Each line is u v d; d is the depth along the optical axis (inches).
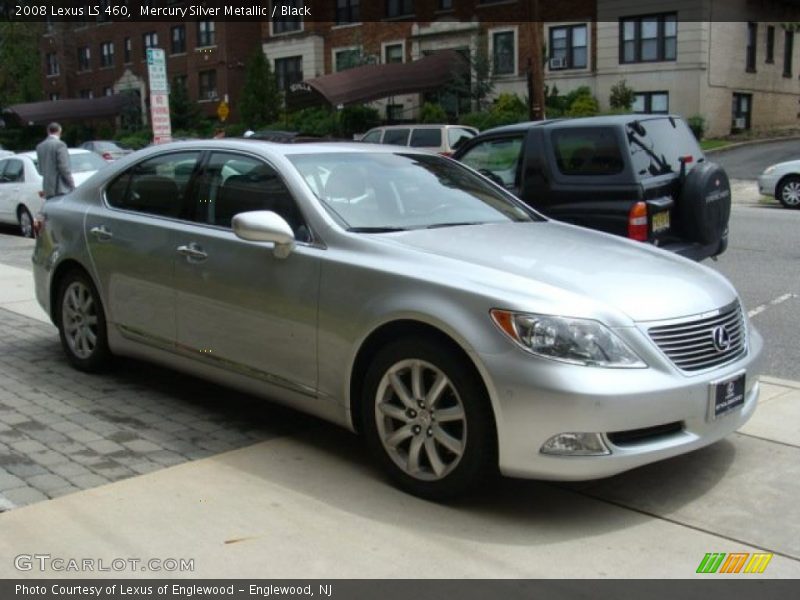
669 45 1279.5
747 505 162.7
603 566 140.3
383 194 198.8
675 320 157.2
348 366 172.2
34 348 275.0
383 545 146.3
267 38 1689.2
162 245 211.0
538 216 220.4
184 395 227.9
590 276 163.5
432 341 158.7
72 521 153.3
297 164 196.2
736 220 638.5
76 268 240.8
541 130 311.9
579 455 146.4
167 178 220.5
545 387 145.4
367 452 187.9
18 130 2058.3
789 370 254.1
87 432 198.8
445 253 170.7
